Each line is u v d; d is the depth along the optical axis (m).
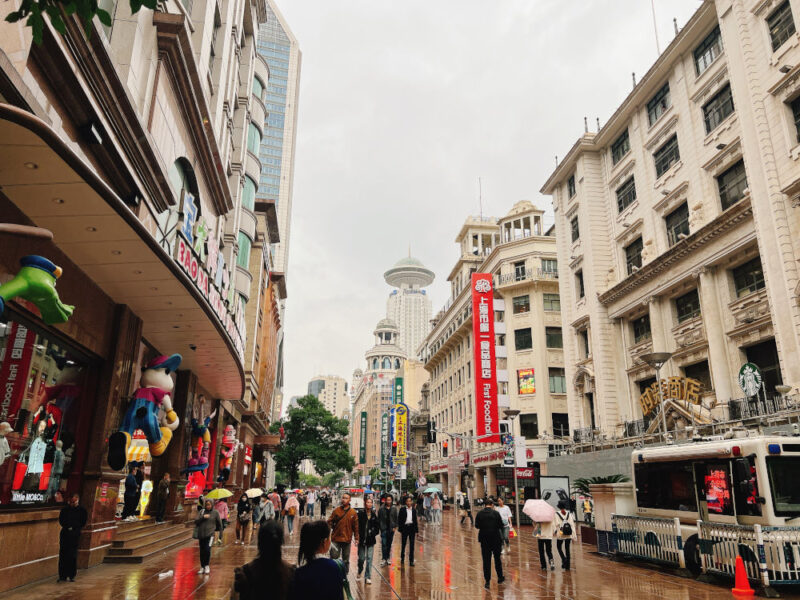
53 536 10.45
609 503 15.62
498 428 41.22
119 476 12.88
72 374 11.45
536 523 13.46
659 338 25.55
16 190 7.96
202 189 18.67
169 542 15.93
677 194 25.19
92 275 11.60
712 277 22.41
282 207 116.44
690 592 10.23
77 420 11.68
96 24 8.73
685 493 12.80
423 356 75.19
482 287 43.72
